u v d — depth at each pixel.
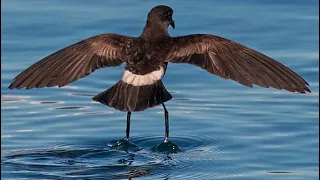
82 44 12.61
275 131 15.56
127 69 12.47
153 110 16.36
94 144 15.06
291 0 20.83
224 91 17.14
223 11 20.30
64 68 12.41
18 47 18.95
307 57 18.47
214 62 12.30
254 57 12.25
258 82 12.05
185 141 15.20
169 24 13.20
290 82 12.01
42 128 15.77
